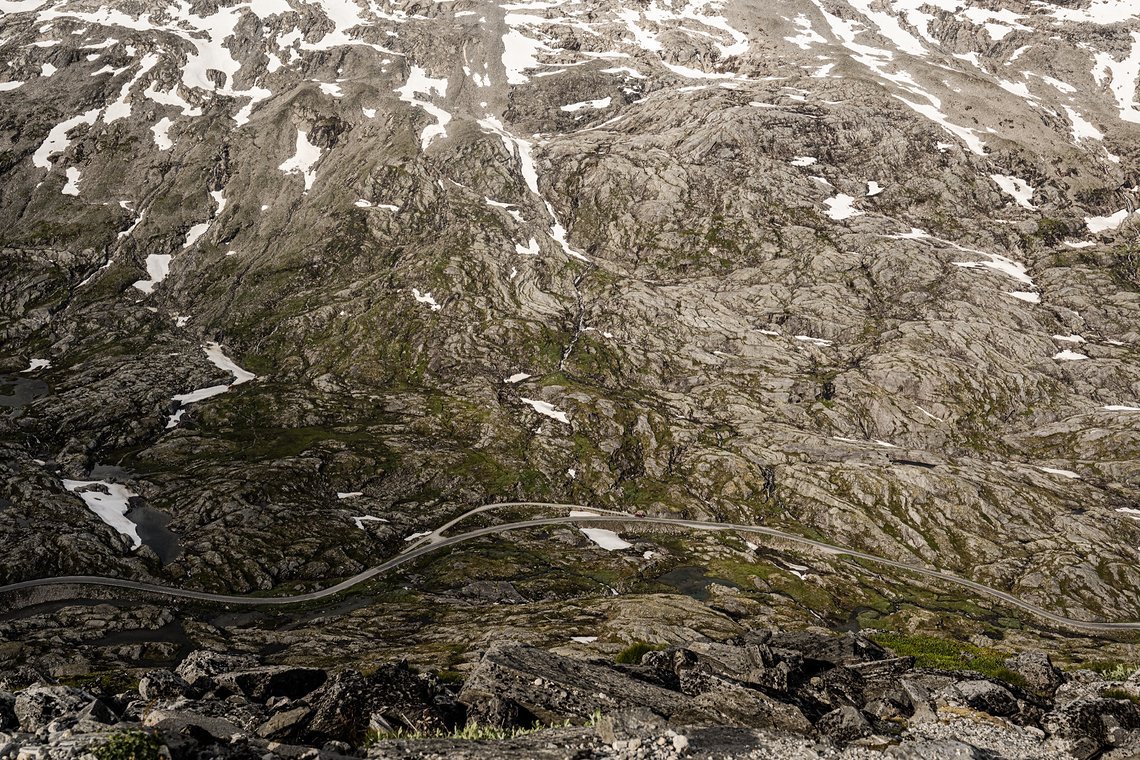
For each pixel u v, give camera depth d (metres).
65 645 118.12
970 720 32.69
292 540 158.12
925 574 161.12
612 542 171.25
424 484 186.88
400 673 33.66
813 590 150.00
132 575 143.12
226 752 23.41
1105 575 154.25
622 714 29.14
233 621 133.50
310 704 32.16
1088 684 39.12
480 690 32.81
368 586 148.38
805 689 35.19
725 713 31.34
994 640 127.44
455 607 138.62
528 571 154.75
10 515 154.25
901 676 38.38
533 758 25.52
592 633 116.44
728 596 143.12
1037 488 182.38
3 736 22.56
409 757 25.27
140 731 22.62
